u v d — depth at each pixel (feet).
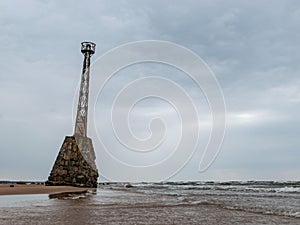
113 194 108.99
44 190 123.95
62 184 189.78
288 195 115.24
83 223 33.68
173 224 35.14
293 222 38.32
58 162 196.54
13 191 110.32
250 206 63.72
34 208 50.16
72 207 53.06
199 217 42.75
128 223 34.71
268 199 89.92
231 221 38.91
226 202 76.18
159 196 100.12
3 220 35.09
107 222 35.01
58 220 35.63
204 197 98.48
